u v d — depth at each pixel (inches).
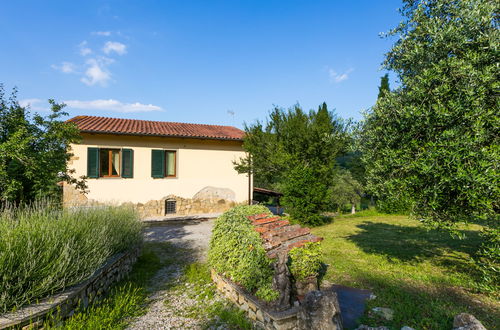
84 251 165.2
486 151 120.2
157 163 475.5
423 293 168.6
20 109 237.8
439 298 161.3
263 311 133.9
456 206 141.9
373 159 184.1
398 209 527.8
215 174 526.3
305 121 434.3
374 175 177.9
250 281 152.7
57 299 130.1
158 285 203.6
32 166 219.8
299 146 415.8
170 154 498.6
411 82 165.2
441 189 133.2
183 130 517.0
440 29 149.7
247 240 173.3
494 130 129.0
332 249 283.9
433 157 130.6
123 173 450.0
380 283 187.6
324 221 471.2
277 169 457.1
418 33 170.6
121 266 214.1
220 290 189.2
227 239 192.1
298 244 179.6
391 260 242.4
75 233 173.6
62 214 205.0
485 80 126.5
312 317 114.0
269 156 438.9
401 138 156.3
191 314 157.8
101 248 178.2
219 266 188.7
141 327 143.3
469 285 179.2
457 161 123.4
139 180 462.9
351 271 213.0
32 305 122.8
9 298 118.7
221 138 500.7
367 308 152.0
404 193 149.9
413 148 147.9
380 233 368.2
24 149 215.3
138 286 196.1
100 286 175.3
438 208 149.6
